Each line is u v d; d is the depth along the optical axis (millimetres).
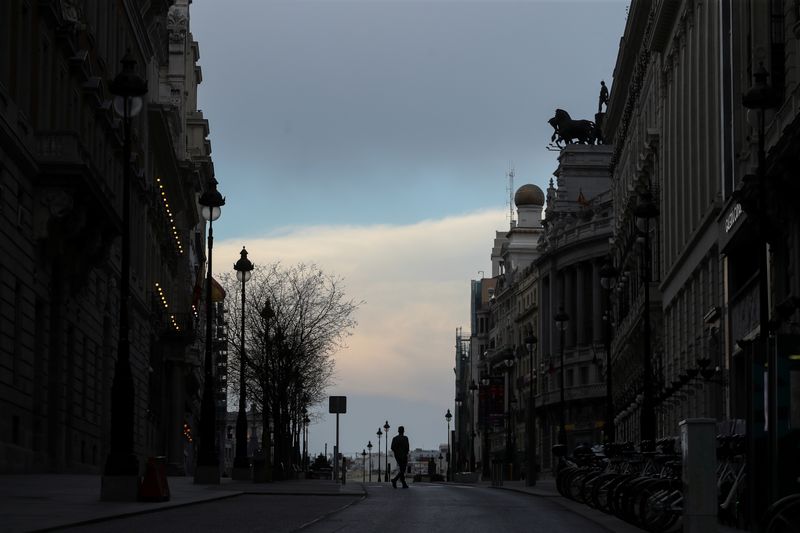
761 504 18859
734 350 53594
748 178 41031
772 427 18172
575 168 163875
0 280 42844
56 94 52438
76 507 25188
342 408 63219
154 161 87000
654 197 83312
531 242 194375
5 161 43156
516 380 181375
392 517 25531
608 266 54719
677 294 71125
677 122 72938
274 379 74938
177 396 96688
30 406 47375
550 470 153875
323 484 54750
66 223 49219
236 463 55719
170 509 26750
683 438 18078
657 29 76438
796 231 40938
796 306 40156
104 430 64438
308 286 87750
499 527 23109
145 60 79438
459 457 197875
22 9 46969
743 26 51375
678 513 20375
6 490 31578
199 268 130875
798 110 37938
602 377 145750
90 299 59250
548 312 163750
